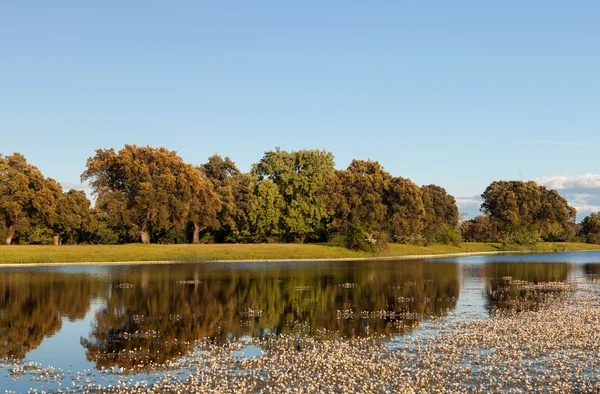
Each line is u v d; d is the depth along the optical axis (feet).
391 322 103.50
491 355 76.95
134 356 77.46
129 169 291.79
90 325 99.71
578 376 67.26
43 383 65.21
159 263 258.37
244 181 384.88
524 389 62.90
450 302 130.72
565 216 502.79
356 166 392.27
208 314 111.86
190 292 145.38
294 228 369.09
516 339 86.74
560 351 79.05
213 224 335.26
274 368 70.69
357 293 146.82
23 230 306.55
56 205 296.92
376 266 250.98
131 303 125.59
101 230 353.92
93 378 67.10
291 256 303.07
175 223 305.73
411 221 386.11
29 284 160.66
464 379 66.44
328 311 116.57
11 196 269.44
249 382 64.95
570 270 232.94
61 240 358.84
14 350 81.15
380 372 68.85
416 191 382.01
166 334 92.12
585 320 103.76
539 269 238.68
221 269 223.10
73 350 81.05
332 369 70.33
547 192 510.99
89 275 190.49
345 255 326.03
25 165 281.95
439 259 320.29
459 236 441.68
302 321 104.58
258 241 390.63
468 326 98.53
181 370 70.44
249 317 108.68
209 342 86.22
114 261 257.34
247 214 374.22
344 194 369.30
